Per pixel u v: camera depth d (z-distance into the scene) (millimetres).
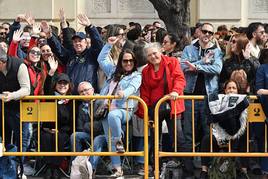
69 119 20016
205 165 19500
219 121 18750
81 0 43000
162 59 19547
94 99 18984
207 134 19531
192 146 19453
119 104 19328
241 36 21125
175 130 19000
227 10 42031
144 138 18859
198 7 42188
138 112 19375
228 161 19094
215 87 20609
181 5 29828
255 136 19094
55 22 42062
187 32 29812
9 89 19078
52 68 20875
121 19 43156
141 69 20656
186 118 20250
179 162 20328
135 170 20812
